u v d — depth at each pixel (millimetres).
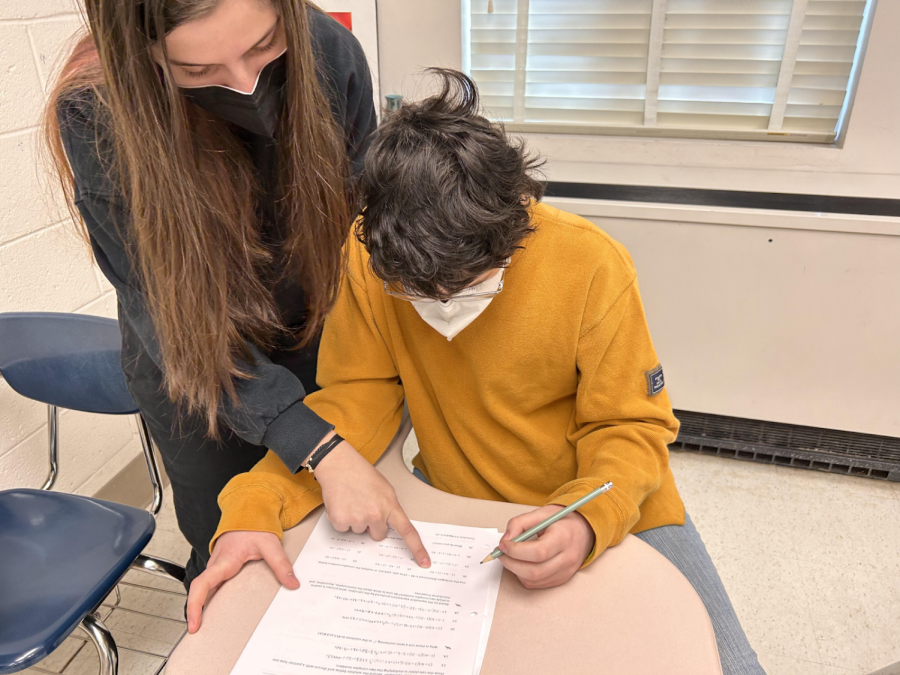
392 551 814
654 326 1898
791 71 1644
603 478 834
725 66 1684
